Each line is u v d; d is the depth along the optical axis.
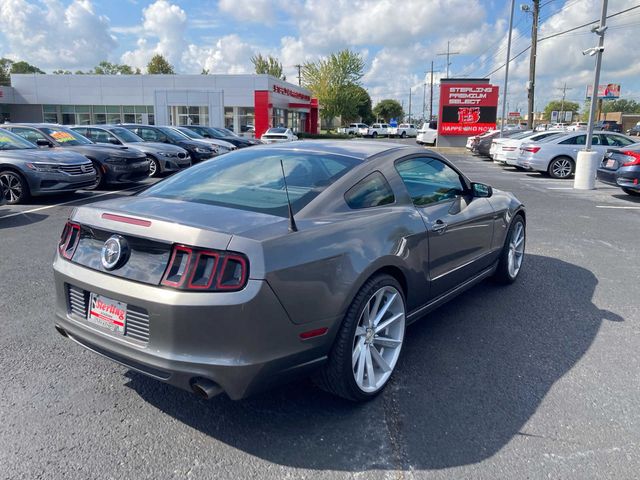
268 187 3.25
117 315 2.70
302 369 2.72
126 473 2.46
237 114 40.62
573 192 12.77
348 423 2.90
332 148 3.79
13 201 9.77
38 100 41.78
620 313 4.59
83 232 2.97
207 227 2.54
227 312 2.41
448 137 32.47
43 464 2.51
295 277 2.57
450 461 2.58
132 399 3.12
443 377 3.42
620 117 88.56
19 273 5.48
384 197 3.44
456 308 4.69
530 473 2.49
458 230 3.99
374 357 3.18
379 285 3.05
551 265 6.11
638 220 9.03
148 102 41.12
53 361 3.57
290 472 2.49
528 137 18.34
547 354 3.77
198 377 2.48
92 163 11.07
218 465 2.53
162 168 14.42
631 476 2.47
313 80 73.69
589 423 2.90
